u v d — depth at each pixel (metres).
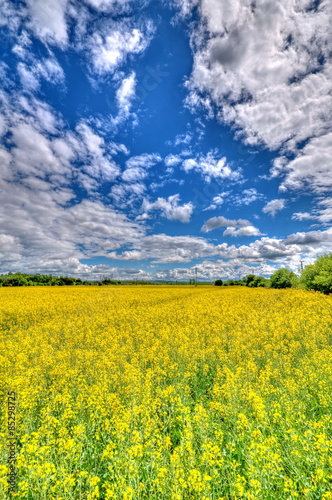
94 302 21.89
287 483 3.16
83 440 4.29
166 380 7.03
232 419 4.85
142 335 11.05
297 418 4.76
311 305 17.28
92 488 3.35
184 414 5.07
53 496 3.21
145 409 4.91
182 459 3.65
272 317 14.22
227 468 3.66
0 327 13.44
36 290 37.62
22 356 7.88
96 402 5.12
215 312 16.17
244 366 7.43
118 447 4.02
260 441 3.93
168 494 3.09
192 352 8.48
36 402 5.49
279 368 7.27
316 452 3.71
